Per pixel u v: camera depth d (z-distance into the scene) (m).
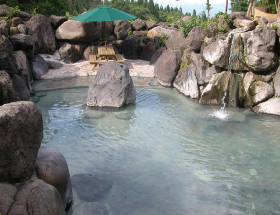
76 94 10.60
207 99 9.84
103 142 7.10
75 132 7.59
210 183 5.45
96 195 4.95
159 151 6.71
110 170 5.85
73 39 15.14
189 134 7.60
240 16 11.05
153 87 11.72
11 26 13.49
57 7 21.61
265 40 8.83
